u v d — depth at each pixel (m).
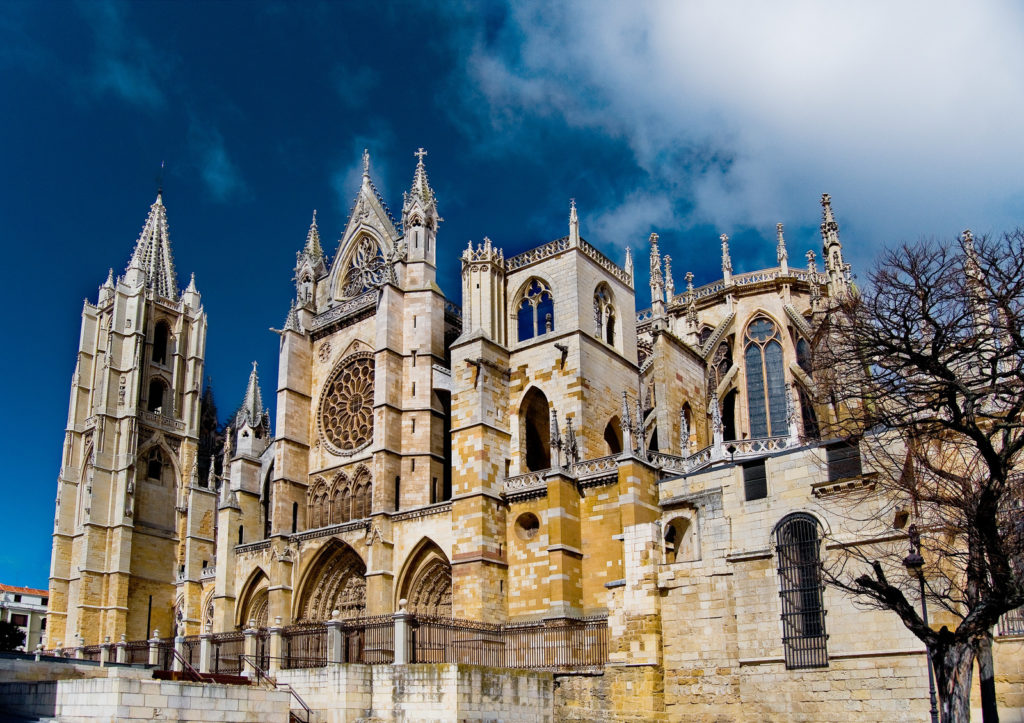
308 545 70.38
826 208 58.66
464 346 65.38
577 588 56.25
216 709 38.22
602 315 68.44
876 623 35.09
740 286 76.44
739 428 73.38
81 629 90.88
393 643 45.47
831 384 37.09
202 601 87.31
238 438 81.25
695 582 40.66
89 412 105.12
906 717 33.81
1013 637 31.83
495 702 40.69
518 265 69.00
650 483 54.56
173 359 105.94
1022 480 29.97
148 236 111.81
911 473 32.47
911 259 31.08
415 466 68.44
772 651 37.66
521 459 64.06
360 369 76.25
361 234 83.31
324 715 41.16
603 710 41.97
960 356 30.27
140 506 98.06
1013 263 30.44
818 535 37.41
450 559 61.59
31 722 37.44
